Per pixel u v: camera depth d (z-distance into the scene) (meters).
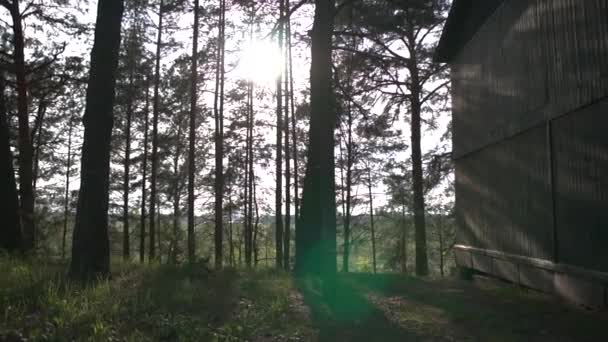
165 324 6.67
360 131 23.78
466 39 14.93
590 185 8.67
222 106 23.88
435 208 32.66
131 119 28.83
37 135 31.19
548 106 10.04
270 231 39.56
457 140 15.75
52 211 32.88
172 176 31.31
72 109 29.80
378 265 37.97
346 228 32.62
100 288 8.20
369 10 15.56
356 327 7.63
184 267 11.80
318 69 12.28
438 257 40.50
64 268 11.10
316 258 12.48
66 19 19.81
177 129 29.72
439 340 6.94
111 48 10.30
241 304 8.62
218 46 23.44
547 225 10.17
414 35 22.84
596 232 8.50
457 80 15.83
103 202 10.05
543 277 10.42
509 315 8.41
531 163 10.87
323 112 12.02
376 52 20.62
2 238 14.27
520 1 11.30
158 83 25.56
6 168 14.62
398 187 30.50
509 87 11.87
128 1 23.03
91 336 5.89
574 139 9.16
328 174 11.59
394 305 9.35
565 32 9.43
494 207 12.91
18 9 18.56
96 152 10.05
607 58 8.16
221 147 23.94
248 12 17.38
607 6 8.17
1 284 8.07
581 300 8.98
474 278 14.52
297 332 7.23
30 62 20.48
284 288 10.46
